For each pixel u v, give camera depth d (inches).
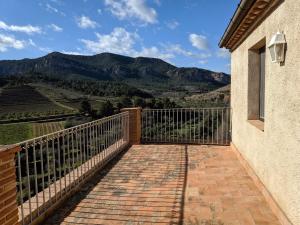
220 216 142.2
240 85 250.7
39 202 147.2
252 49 214.4
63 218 145.7
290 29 122.3
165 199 166.2
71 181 179.3
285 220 126.3
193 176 207.8
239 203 157.2
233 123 292.5
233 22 201.5
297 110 115.4
